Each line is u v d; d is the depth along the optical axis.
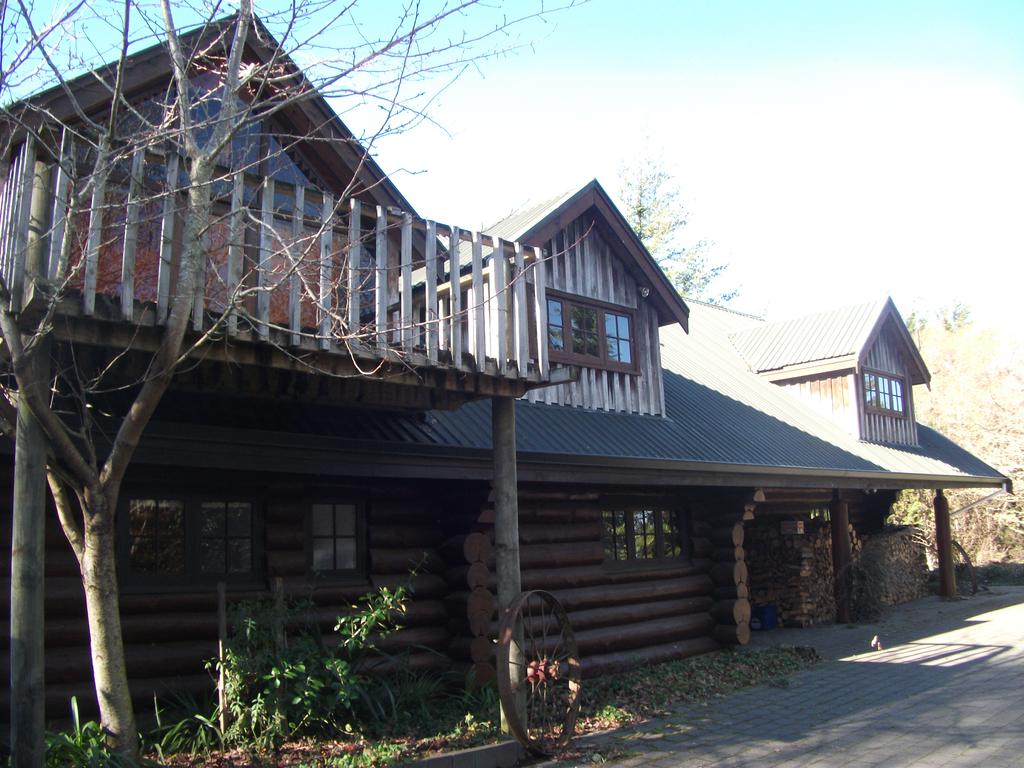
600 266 12.77
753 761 6.75
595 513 10.84
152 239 7.66
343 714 7.21
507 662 6.84
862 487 15.06
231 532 8.03
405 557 9.03
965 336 36.12
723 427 13.84
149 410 5.34
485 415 10.11
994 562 25.11
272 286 5.75
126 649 7.12
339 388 7.68
